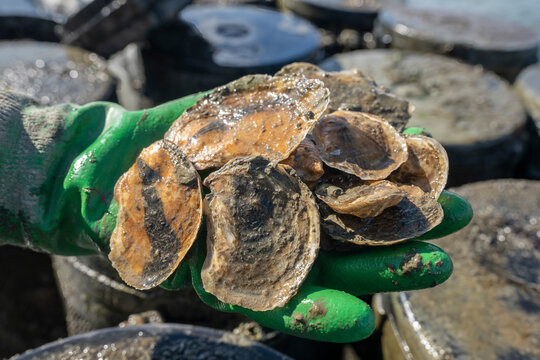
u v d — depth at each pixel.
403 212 0.27
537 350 0.39
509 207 0.51
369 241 0.26
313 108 0.29
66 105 0.36
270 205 0.27
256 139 0.30
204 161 0.30
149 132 0.35
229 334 0.40
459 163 0.65
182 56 0.75
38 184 0.33
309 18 1.11
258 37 0.83
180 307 0.49
